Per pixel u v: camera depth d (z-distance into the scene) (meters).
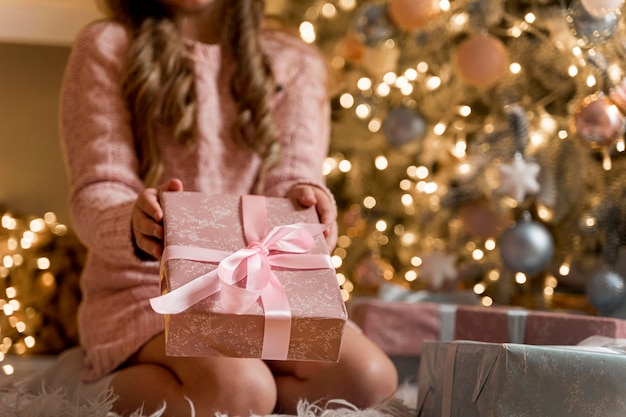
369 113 2.27
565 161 1.93
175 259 1.29
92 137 1.61
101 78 1.64
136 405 1.42
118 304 1.54
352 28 2.19
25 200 2.36
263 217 1.37
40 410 1.36
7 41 2.36
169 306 1.23
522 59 1.97
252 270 1.28
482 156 1.99
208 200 1.38
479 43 1.90
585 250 2.00
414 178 2.27
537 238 1.85
